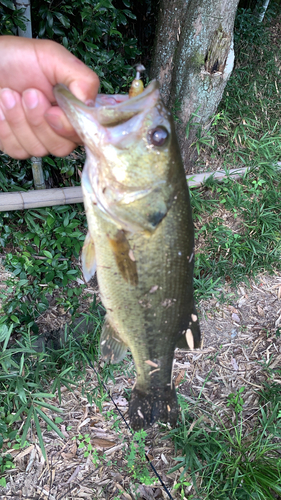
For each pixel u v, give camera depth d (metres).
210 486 0.58
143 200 0.29
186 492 0.58
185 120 0.93
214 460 0.61
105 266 0.32
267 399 0.69
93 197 0.30
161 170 0.29
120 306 0.33
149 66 1.02
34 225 0.74
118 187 0.29
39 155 0.32
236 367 0.77
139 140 0.28
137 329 0.34
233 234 0.95
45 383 0.69
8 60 0.30
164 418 0.38
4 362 0.63
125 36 0.90
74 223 0.77
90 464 0.61
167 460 0.62
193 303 0.36
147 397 0.38
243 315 0.86
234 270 0.90
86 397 0.69
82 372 0.71
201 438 0.65
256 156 1.05
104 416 0.67
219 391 0.72
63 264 0.75
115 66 0.81
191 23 0.82
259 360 0.77
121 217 0.30
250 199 0.99
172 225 0.31
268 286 0.91
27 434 0.63
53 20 0.70
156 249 0.31
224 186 0.98
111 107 0.27
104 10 0.68
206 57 0.85
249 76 1.21
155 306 0.33
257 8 1.30
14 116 0.29
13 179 0.78
